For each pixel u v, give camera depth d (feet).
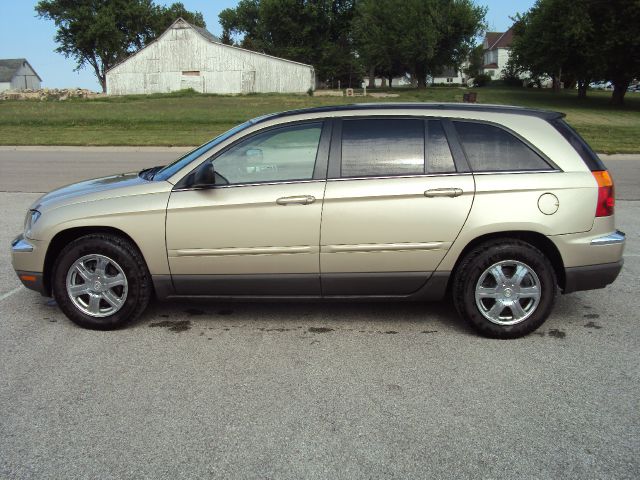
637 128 83.25
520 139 14.57
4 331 15.15
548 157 14.51
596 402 11.50
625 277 19.95
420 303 17.39
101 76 259.19
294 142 14.65
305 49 241.55
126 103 134.62
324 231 14.25
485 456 9.76
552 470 9.39
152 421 10.85
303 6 239.91
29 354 13.75
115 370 12.94
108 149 63.41
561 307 17.04
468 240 14.28
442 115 14.73
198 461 9.65
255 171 14.61
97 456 9.78
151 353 13.84
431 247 14.32
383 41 201.36
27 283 15.46
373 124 14.69
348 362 13.35
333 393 11.89
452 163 14.39
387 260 14.42
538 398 11.67
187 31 173.68
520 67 193.26
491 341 14.55
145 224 14.52
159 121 89.51
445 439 10.25
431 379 12.50
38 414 11.09
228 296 15.01
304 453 9.85
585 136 72.59
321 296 14.89
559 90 192.34
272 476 9.26
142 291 15.02
